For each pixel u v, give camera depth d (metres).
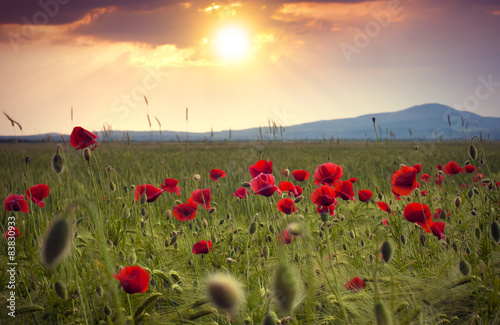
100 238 1.14
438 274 2.24
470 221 3.25
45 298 2.16
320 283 2.04
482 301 1.70
